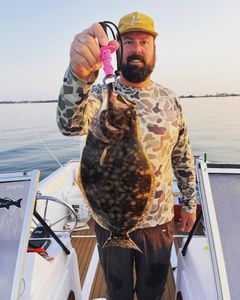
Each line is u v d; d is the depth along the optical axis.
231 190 1.68
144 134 1.89
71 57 1.36
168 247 2.06
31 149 13.65
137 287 2.14
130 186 1.38
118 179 1.37
